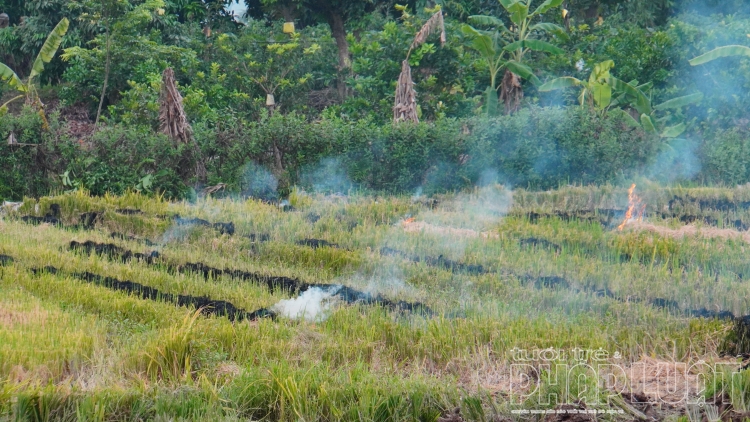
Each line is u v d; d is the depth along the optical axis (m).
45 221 27.06
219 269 21.86
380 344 16.48
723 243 24.56
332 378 14.45
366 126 34.69
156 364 14.95
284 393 13.64
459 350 16.02
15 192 31.98
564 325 17.16
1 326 16.16
